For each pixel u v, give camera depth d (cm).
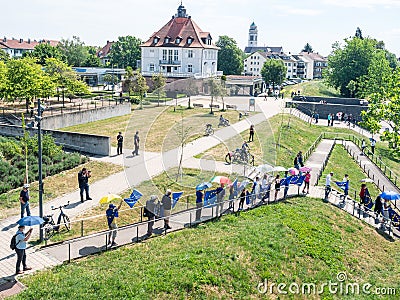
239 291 1670
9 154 3250
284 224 2317
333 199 2927
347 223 2550
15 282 1563
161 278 1616
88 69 10900
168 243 1947
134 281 1581
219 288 1645
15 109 5353
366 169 4212
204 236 2047
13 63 5009
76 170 3123
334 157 4450
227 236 2062
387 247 2388
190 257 1795
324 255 2102
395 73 5550
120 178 2934
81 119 4984
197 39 9119
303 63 18612
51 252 1822
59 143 3741
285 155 3891
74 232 2042
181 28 9312
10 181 2709
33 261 1736
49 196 2566
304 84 11194
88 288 1520
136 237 1994
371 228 2566
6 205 2381
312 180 3406
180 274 1653
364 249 2302
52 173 3016
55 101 6397
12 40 15500
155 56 9169
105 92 8156
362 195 2856
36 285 1525
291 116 6134
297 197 2844
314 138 5359
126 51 13025
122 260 1758
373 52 9706
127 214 2275
